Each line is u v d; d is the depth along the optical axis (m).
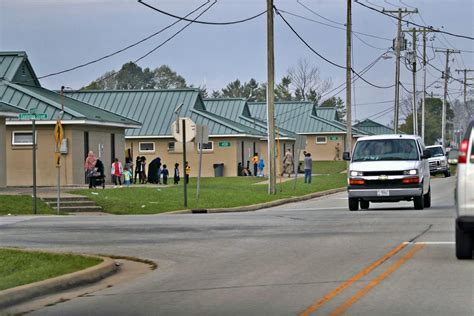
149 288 16.67
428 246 21.92
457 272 17.30
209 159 89.50
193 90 93.19
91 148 62.75
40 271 17.89
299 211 38.44
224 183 69.00
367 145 38.00
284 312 13.49
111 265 19.17
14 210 39.62
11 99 61.19
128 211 41.41
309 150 131.88
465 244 18.83
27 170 60.72
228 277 17.64
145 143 89.50
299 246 22.83
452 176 86.94
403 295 14.73
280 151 108.31
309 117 132.50
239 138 90.31
